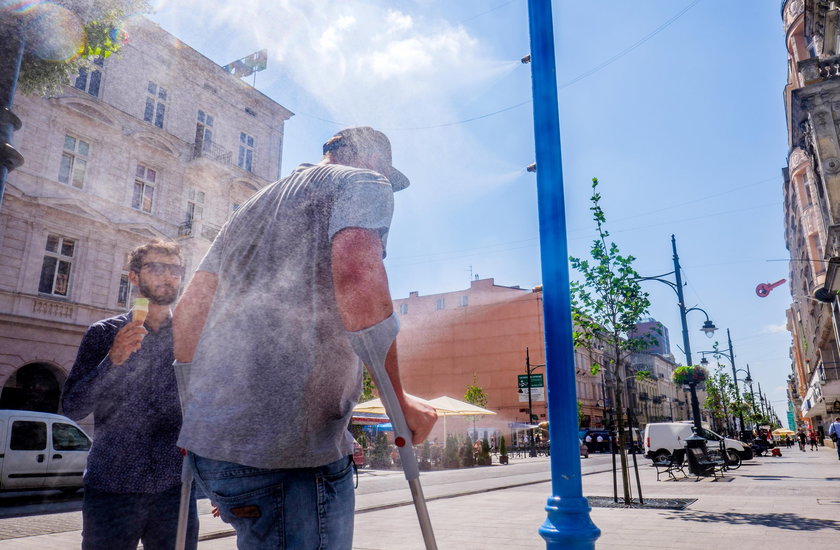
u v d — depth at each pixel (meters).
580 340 8.62
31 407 11.65
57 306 10.84
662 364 89.94
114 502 1.72
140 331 1.62
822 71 16.23
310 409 0.97
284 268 0.98
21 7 1.95
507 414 39.19
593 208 8.84
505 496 9.71
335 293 0.95
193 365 1.02
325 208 0.96
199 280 1.06
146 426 1.74
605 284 8.66
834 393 32.88
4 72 1.97
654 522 6.34
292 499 0.96
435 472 19.11
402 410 0.93
